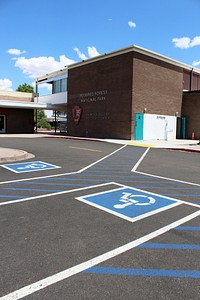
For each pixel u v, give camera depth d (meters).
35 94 38.09
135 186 6.98
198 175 8.67
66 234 3.92
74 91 30.64
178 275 2.91
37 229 4.09
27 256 3.27
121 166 10.24
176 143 21.86
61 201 5.54
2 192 6.16
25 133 35.47
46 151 14.39
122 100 24.58
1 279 2.79
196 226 4.34
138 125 24.42
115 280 2.80
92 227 4.20
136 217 4.69
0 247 3.49
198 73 31.81
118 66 24.86
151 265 3.11
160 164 10.94
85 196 5.93
